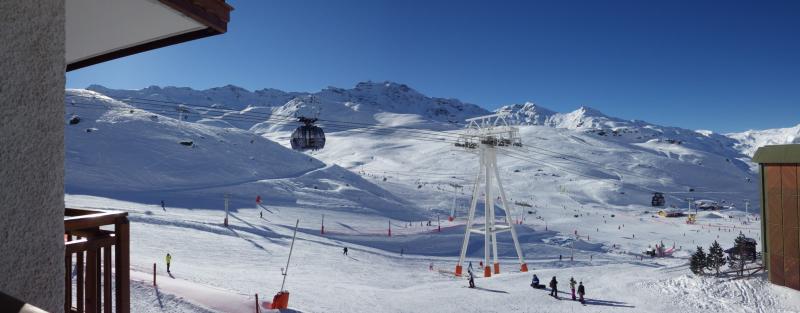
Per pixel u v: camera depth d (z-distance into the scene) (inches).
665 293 1018.1
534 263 2370.8
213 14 120.6
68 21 124.7
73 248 107.9
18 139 81.5
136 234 1563.7
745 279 1006.4
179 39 135.0
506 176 7096.5
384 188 4899.1
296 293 920.3
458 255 2628.0
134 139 4259.4
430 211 4192.9
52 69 88.3
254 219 2571.4
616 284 1125.7
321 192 3892.7
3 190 78.7
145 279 714.8
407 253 2518.5
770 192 970.7
